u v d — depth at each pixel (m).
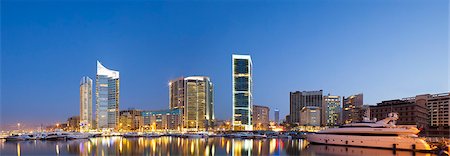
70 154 115.88
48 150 130.12
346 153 113.00
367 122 129.25
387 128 121.38
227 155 114.31
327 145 140.12
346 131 132.88
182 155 113.88
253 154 116.69
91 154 116.50
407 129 119.19
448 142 120.94
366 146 125.56
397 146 117.44
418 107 198.75
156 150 133.00
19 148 139.00
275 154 116.06
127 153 120.25
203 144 170.12
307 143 167.88
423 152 112.12
